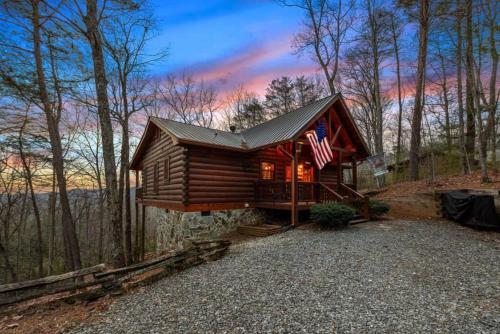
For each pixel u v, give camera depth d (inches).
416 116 524.1
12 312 147.0
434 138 658.8
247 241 301.3
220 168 371.6
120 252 246.7
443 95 598.5
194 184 344.5
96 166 635.5
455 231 287.0
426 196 396.2
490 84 446.0
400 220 354.9
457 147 593.9
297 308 127.6
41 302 160.4
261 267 191.2
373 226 318.0
